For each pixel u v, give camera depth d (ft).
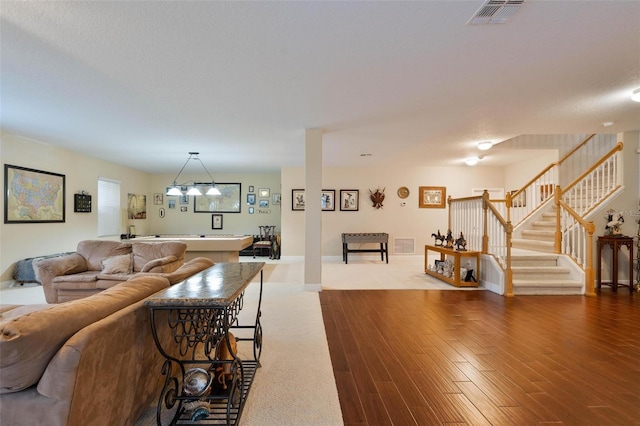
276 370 7.54
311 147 14.83
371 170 26.84
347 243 25.61
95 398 4.29
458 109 12.03
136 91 10.18
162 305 5.04
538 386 6.86
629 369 7.61
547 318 11.53
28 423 4.00
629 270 15.64
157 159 22.44
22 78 9.14
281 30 6.83
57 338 4.07
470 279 16.83
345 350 8.72
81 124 13.83
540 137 20.36
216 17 6.35
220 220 29.84
